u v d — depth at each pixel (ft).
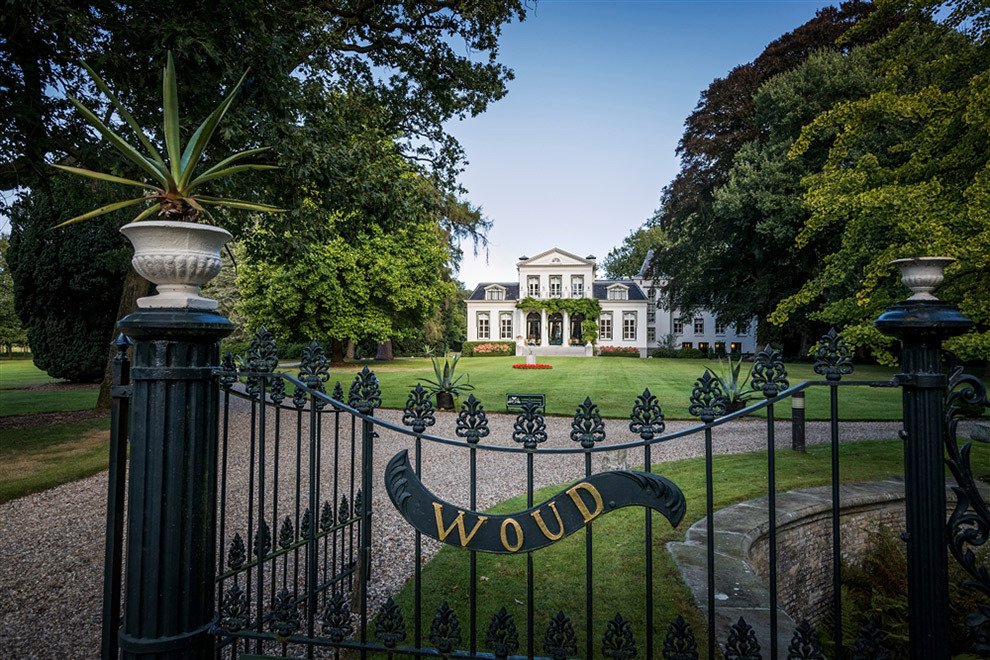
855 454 21.90
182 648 5.39
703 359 112.68
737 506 14.20
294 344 105.60
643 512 14.38
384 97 32.35
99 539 13.65
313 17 23.15
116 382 5.77
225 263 101.71
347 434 28.53
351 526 10.28
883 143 53.42
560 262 142.72
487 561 11.65
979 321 15.76
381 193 25.18
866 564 14.92
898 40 17.90
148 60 17.69
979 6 15.75
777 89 66.64
